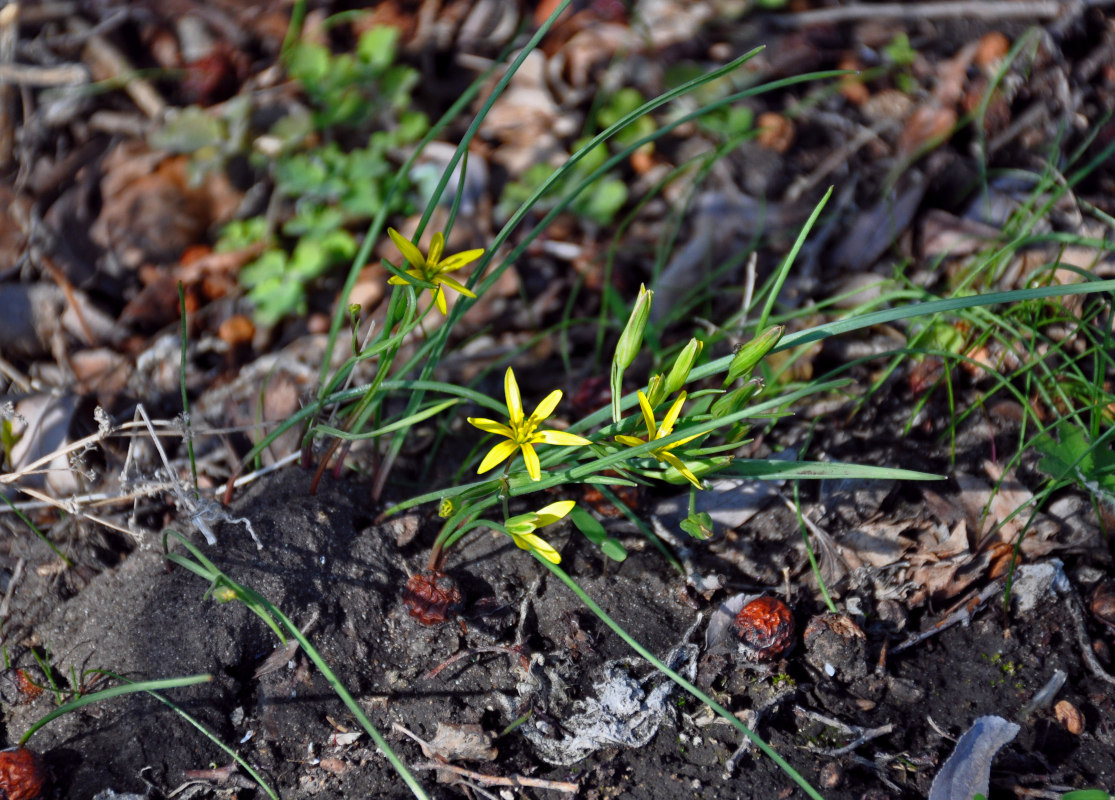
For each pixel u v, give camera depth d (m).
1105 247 0.66
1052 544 0.64
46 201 0.71
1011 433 0.66
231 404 0.67
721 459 0.57
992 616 0.63
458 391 0.59
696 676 0.61
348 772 0.60
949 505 0.64
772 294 0.59
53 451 0.65
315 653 0.58
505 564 0.63
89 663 0.61
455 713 0.60
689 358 0.56
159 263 0.70
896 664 0.62
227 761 0.60
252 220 0.71
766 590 0.63
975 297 0.57
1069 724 0.61
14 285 0.69
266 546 0.62
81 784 0.59
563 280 0.70
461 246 0.71
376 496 0.64
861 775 0.60
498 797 0.59
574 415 0.67
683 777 0.60
